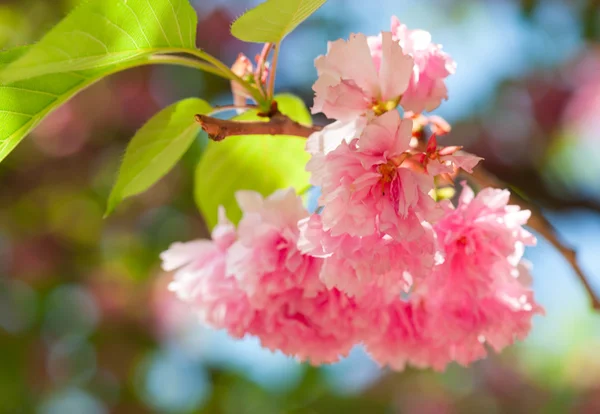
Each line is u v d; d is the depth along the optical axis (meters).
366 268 0.60
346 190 0.59
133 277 1.42
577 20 1.32
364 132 0.59
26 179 1.42
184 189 1.37
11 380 1.33
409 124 0.59
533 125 1.36
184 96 1.40
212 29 1.36
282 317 0.65
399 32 0.62
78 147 1.43
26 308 1.38
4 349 1.34
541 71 1.38
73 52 0.59
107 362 1.39
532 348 1.48
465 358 0.66
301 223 0.61
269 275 0.64
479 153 1.32
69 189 1.42
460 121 1.36
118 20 0.60
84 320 1.41
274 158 0.70
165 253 0.67
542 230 0.67
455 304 0.64
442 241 0.62
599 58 1.36
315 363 0.67
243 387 1.40
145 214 1.41
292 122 0.63
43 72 0.59
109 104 1.43
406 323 0.66
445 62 0.62
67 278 1.41
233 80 0.64
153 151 0.65
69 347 1.38
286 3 0.62
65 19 0.59
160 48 0.62
